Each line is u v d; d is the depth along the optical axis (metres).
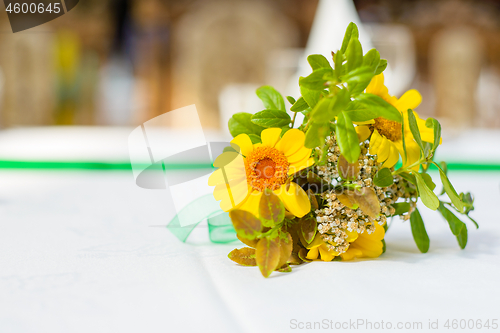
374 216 0.49
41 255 0.53
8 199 0.86
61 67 4.00
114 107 4.21
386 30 3.59
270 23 4.16
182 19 4.16
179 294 0.47
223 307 0.46
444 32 3.86
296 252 0.52
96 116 4.16
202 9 4.12
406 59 2.18
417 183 0.50
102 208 0.74
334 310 0.45
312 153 0.51
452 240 0.58
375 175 0.51
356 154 0.48
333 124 0.50
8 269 0.50
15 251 0.54
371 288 0.48
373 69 0.48
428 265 0.51
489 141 2.29
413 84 3.94
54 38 3.90
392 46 2.13
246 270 0.50
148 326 0.44
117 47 4.13
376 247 0.52
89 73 4.10
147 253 0.54
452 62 3.90
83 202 0.82
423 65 3.93
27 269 0.50
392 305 0.46
